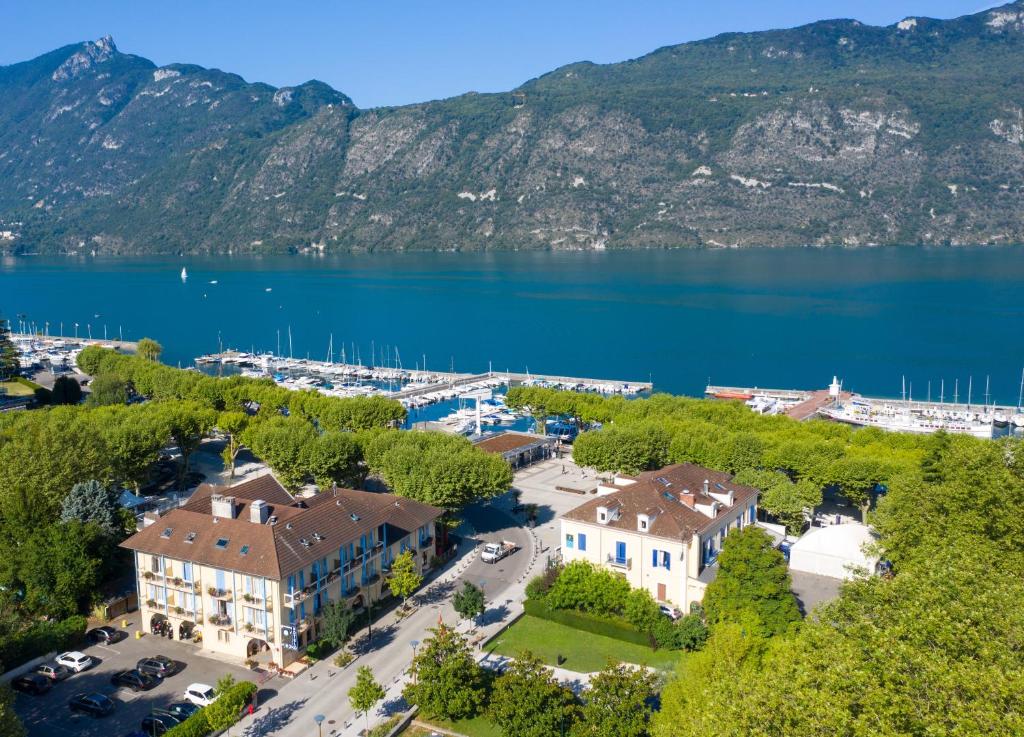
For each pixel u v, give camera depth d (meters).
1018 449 98.31
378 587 106.19
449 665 81.12
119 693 86.06
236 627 93.31
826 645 60.97
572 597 100.94
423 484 123.94
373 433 153.25
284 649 91.00
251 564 91.44
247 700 82.56
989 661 55.19
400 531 111.75
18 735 69.06
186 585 96.00
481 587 112.31
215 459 179.38
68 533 102.69
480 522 139.25
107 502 114.62
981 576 67.62
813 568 109.75
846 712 50.66
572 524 107.56
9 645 88.62
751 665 67.56
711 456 141.62
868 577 77.62
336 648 95.12
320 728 76.94
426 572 117.56
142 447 144.25
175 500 146.25
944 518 90.56
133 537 101.06
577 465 165.50
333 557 98.88
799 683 54.78
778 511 124.06
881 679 54.53
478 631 98.38
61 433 127.88
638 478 117.12
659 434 149.00
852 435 157.12
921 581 65.62
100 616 102.75
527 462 176.50
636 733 70.75
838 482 132.38
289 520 97.81
